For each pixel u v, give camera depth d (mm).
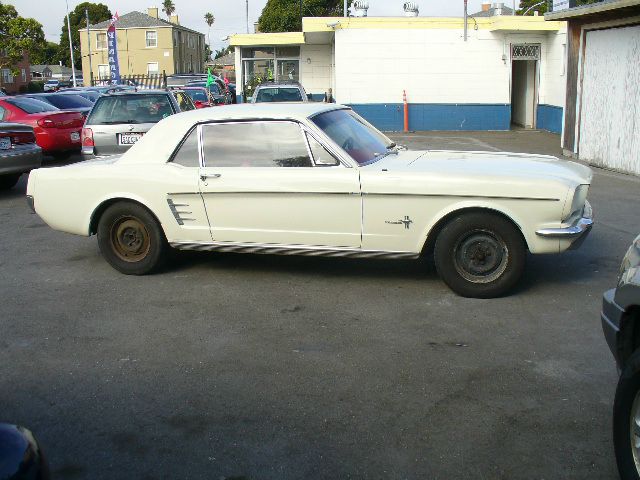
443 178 5836
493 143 19172
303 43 26812
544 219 5754
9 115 15461
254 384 4512
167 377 4652
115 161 7035
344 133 6496
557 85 21828
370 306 5941
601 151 14117
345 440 3805
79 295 6414
